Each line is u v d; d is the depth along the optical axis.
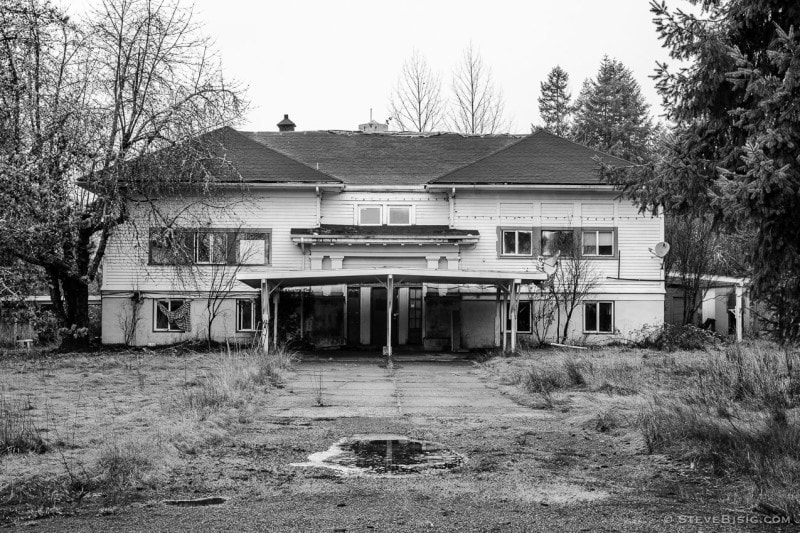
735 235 11.52
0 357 25.62
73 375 20.03
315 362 25.17
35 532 7.22
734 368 16.64
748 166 9.47
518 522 7.60
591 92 68.50
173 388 17.45
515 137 37.53
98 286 39.59
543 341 31.08
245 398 15.87
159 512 7.92
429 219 32.03
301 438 12.22
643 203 11.78
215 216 30.70
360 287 31.80
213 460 10.45
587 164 32.56
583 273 31.33
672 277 34.56
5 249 20.78
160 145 26.17
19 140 19.17
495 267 31.36
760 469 9.23
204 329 30.86
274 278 25.98
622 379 18.19
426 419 14.28
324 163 34.41
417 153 35.75
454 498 8.52
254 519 7.66
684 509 8.11
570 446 11.63
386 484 9.15
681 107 11.20
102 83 25.25
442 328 30.64
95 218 24.94
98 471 9.33
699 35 10.79
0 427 11.29
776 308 10.55
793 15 10.29
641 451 11.08
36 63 20.69
